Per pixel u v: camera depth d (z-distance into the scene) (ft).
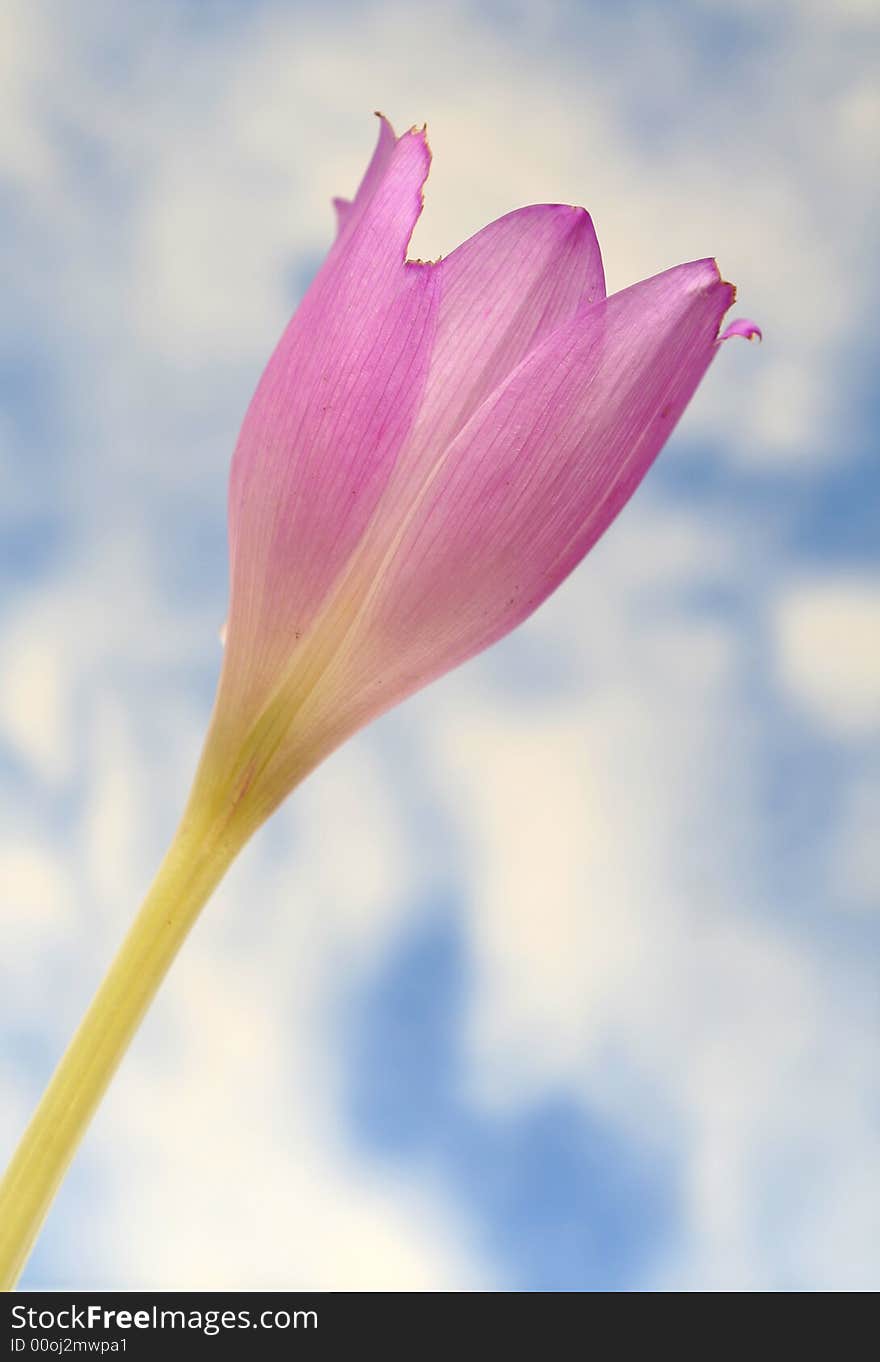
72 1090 0.84
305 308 0.88
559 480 0.88
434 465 0.88
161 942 0.85
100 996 0.85
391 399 0.88
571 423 0.88
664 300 0.88
